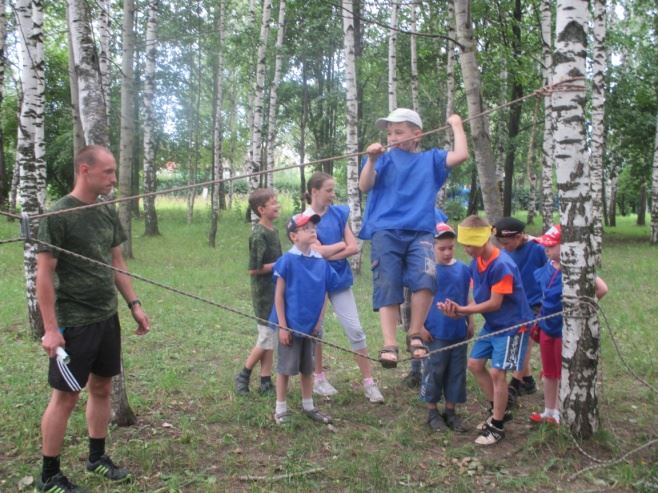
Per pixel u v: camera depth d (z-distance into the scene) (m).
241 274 12.11
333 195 5.40
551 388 4.71
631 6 19.72
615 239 22.02
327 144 24.33
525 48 15.54
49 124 25.83
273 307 5.08
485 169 7.89
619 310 8.91
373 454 4.16
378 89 22.78
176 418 4.82
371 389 5.32
